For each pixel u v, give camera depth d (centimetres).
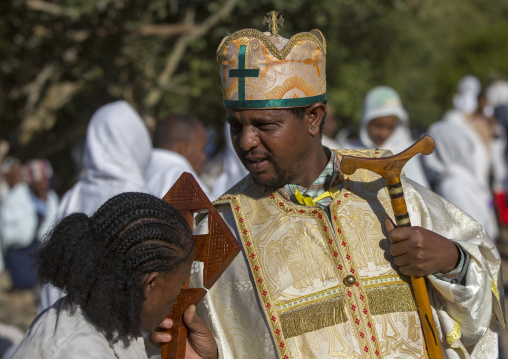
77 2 919
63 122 1316
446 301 273
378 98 651
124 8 986
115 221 224
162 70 1150
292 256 268
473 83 1296
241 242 275
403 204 264
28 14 950
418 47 1521
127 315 221
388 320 264
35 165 969
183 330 257
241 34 261
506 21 2430
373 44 1351
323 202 280
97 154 522
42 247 230
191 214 267
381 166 261
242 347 274
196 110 1335
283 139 262
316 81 268
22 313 918
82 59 1048
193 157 604
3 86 1098
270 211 277
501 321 287
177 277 232
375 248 271
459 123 932
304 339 261
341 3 1121
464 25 2359
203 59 1169
